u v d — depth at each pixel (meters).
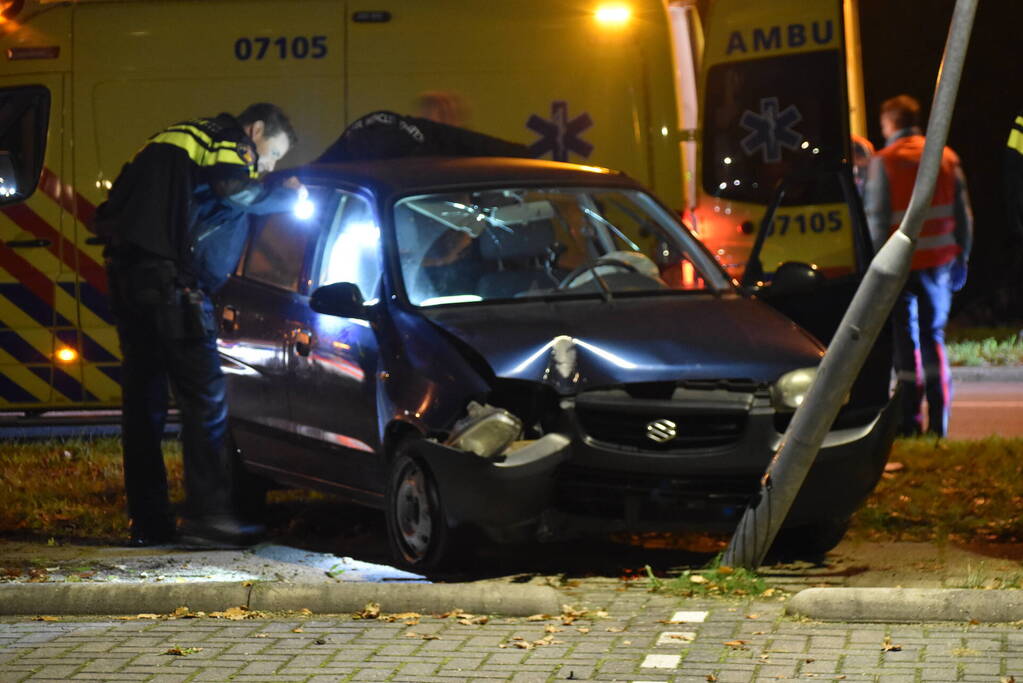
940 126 8.84
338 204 11.52
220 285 11.38
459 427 9.73
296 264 11.62
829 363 9.27
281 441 11.48
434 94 15.34
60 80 15.72
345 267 11.27
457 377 9.94
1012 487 12.34
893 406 10.16
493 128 15.30
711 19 15.23
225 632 8.60
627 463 9.83
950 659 7.74
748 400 9.91
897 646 7.96
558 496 9.92
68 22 15.75
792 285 11.48
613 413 9.92
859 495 10.12
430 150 14.22
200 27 15.58
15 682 7.72
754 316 10.66
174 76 15.58
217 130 10.94
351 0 15.43
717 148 15.16
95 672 7.86
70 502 12.69
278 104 15.45
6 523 11.94
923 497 12.05
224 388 11.23
